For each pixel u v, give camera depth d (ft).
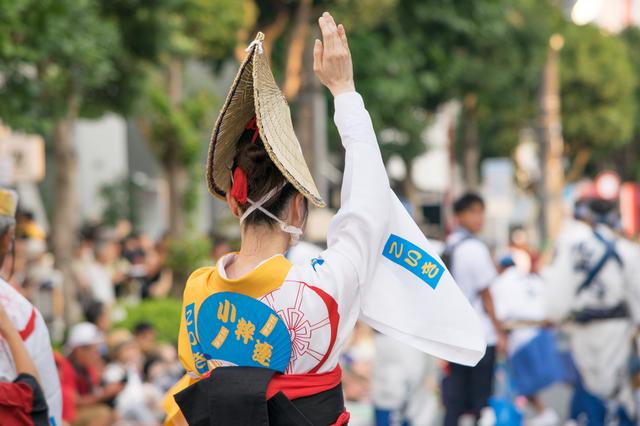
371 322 22.49
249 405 21.13
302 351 21.36
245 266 22.20
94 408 59.26
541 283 80.23
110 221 183.52
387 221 22.41
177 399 21.94
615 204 60.85
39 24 75.77
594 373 60.34
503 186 173.17
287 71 136.26
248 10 138.62
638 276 59.47
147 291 115.03
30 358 26.91
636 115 369.09
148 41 103.91
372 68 174.50
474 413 63.31
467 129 277.64
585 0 188.65
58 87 86.02
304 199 22.43
